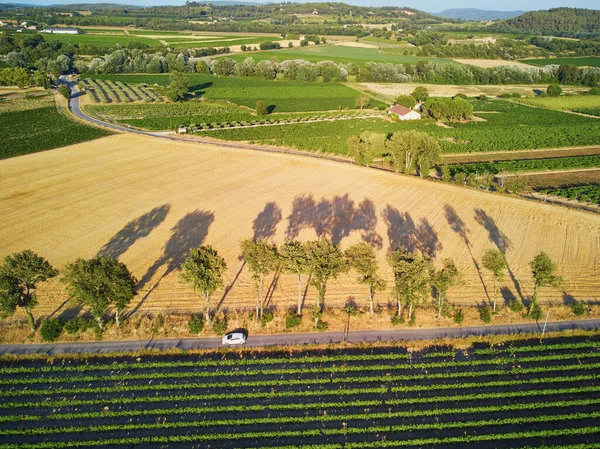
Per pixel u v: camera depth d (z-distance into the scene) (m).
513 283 70.19
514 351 57.69
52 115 166.25
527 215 91.50
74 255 75.25
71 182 104.75
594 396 51.78
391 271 72.88
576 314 63.09
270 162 119.81
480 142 147.38
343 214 91.31
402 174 112.69
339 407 50.12
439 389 52.47
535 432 46.91
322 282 62.25
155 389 52.03
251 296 66.69
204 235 82.31
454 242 81.38
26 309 57.84
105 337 58.91
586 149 147.25
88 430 47.00
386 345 58.69
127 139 137.50
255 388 52.56
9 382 52.50
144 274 70.81
